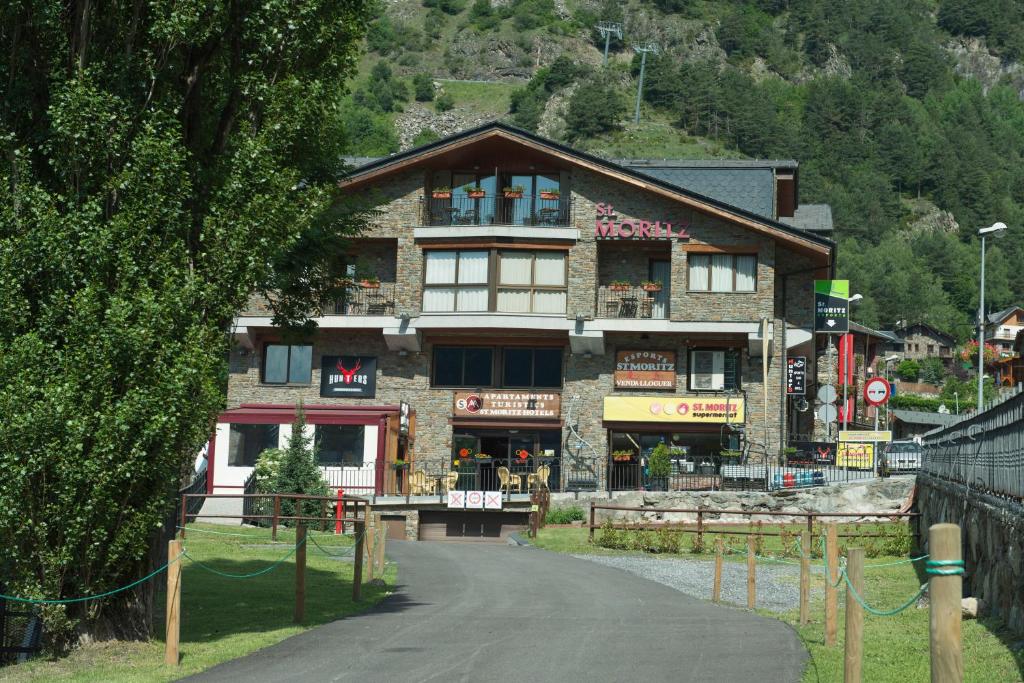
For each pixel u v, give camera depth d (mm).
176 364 16578
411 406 52375
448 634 18047
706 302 50469
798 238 49531
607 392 51656
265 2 19375
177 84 19250
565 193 52094
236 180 18516
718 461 50156
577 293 50938
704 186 55875
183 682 14320
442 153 50969
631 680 13750
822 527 36938
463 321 50781
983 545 18391
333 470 48250
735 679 13758
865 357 95375
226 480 48438
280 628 19109
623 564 31375
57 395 15719
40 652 16328
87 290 16281
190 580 25953
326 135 22031
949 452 26484
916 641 16922
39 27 17109
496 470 51500
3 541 15984
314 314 28188
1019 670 12992
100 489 16094
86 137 16969
